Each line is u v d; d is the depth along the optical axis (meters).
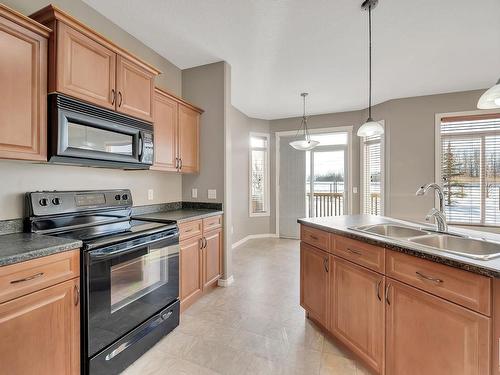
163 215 2.58
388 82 3.76
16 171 1.64
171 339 2.02
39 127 1.47
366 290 1.64
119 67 1.93
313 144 4.27
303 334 2.09
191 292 2.52
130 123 2.03
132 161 2.05
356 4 2.10
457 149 4.18
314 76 3.54
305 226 2.31
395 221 2.28
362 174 5.06
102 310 1.52
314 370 1.69
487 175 4.01
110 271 1.58
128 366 1.70
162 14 2.23
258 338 2.04
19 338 1.16
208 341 1.99
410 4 2.08
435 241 1.74
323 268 2.05
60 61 1.53
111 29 2.32
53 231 1.75
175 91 3.17
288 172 5.73
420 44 2.71
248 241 5.39
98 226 2.01
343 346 1.93
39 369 1.23
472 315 1.10
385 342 1.50
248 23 2.35
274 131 5.81
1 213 1.57
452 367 1.17
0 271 1.09
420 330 1.31
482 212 4.04
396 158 4.48
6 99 1.33
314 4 2.10
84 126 1.70
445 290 1.20
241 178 5.29
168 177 3.05
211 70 3.12
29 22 1.40
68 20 1.56
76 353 1.40
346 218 2.47
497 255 1.20
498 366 1.03
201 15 2.24
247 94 4.25
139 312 1.81
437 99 4.23
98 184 2.20
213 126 3.12
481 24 2.36
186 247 2.43
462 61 3.11
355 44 2.71
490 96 1.64
